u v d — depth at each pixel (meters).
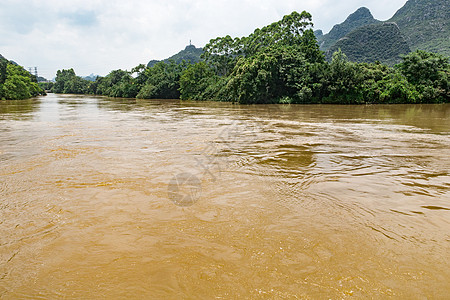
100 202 4.69
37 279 2.80
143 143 9.94
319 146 9.51
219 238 3.52
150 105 36.56
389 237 3.54
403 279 2.74
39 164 7.10
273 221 3.98
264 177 6.04
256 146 9.48
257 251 3.23
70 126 14.73
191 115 21.59
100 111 26.00
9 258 3.15
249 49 52.06
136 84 70.31
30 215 4.23
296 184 5.59
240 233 3.64
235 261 3.04
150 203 4.63
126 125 15.23
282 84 38.97
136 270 2.92
